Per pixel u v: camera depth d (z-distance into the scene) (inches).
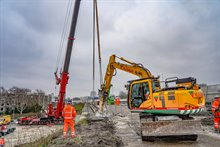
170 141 330.3
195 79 326.0
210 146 291.7
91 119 563.5
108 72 523.8
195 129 305.6
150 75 449.1
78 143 264.1
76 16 697.0
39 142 327.6
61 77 738.8
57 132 419.5
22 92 3063.5
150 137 328.8
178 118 320.5
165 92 336.5
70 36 704.4
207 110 674.2
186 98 314.5
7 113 2586.1
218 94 719.7
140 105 374.9
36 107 2723.9
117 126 515.2
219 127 401.7
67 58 718.5
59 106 750.5
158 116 341.7
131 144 311.9
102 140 279.0
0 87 3009.4
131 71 479.2
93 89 563.2
